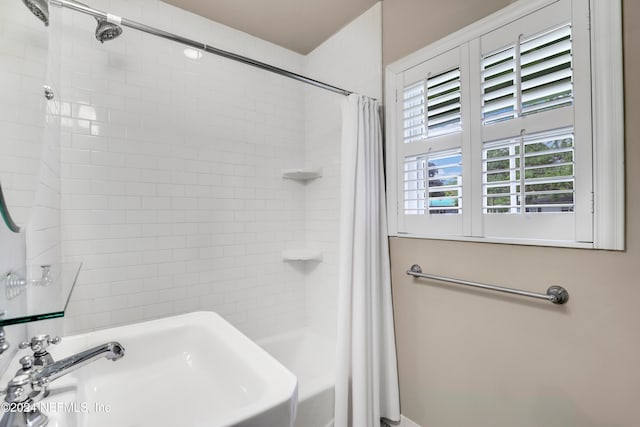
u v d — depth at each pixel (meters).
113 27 1.16
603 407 0.96
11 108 0.76
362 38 1.89
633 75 0.90
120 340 0.96
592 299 0.99
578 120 1.00
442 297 1.43
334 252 2.13
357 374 1.45
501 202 1.22
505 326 1.21
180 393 0.88
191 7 1.84
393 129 1.65
